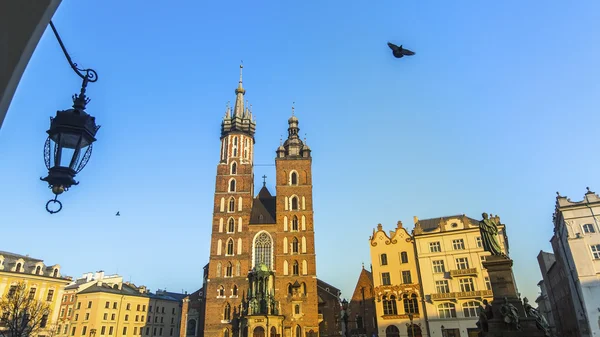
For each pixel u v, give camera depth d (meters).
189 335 95.44
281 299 83.88
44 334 87.25
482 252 72.00
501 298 32.94
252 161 102.12
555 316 99.25
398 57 14.46
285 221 91.94
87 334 105.50
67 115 7.20
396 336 71.88
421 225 83.88
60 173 7.01
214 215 92.62
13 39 4.56
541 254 103.88
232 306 83.44
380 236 80.06
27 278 87.62
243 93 109.31
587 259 57.88
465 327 68.06
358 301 85.38
